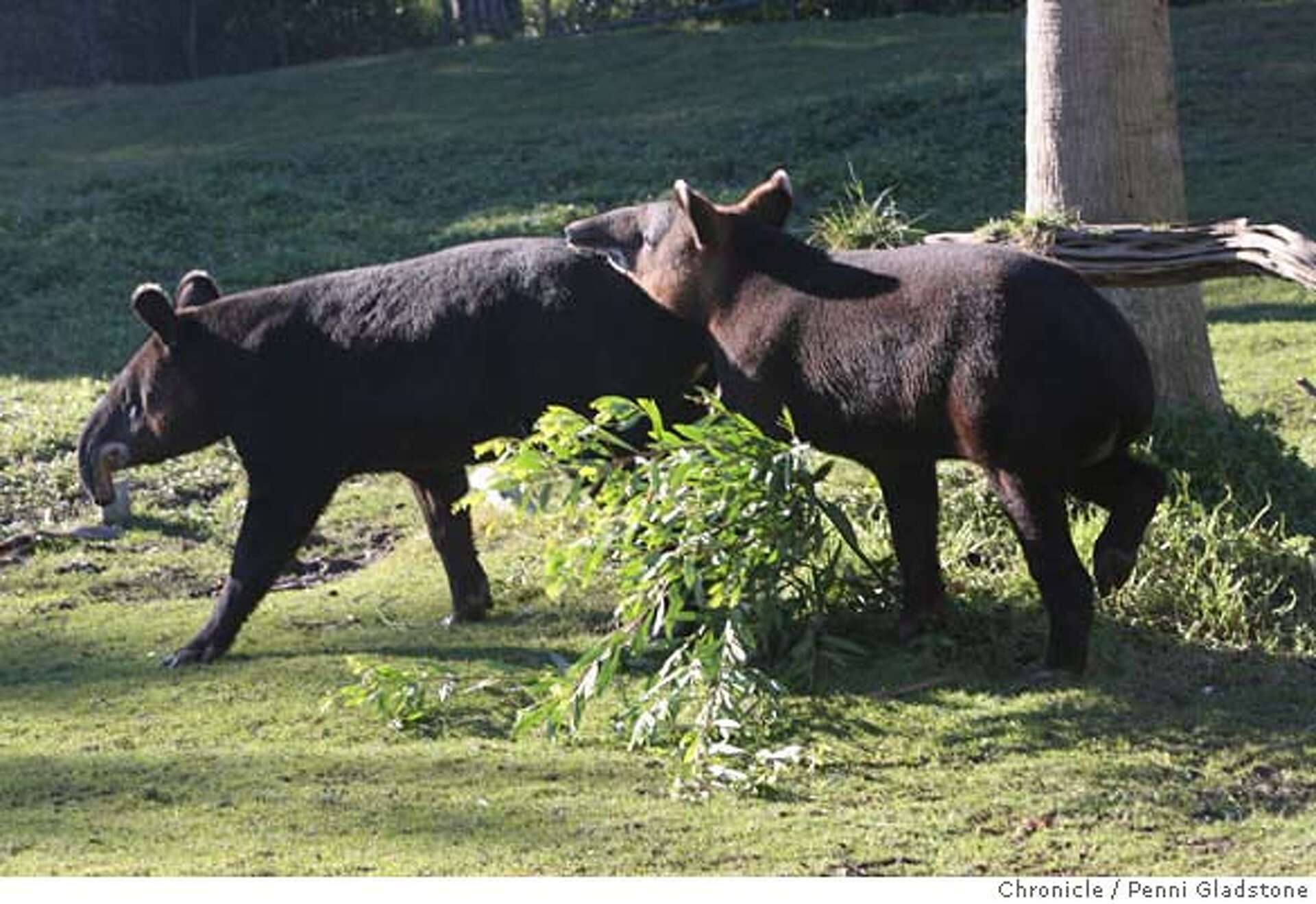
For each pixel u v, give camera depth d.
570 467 8.94
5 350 18.81
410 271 10.18
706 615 8.83
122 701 9.40
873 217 12.40
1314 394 8.98
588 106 27.89
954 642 9.45
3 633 10.84
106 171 26.53
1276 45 25.88
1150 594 9.65
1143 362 8.70
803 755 8.27
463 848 7.31
